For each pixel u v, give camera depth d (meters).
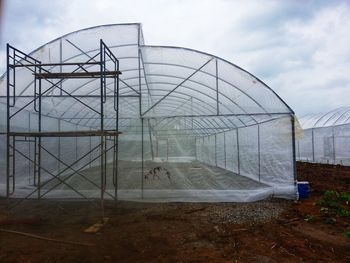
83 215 8.80
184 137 24.97
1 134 11.34
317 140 24.11
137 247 6.09
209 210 9.17
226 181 14.66
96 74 9.42
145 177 15.09
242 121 15.05
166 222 7.87
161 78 13.72
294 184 10.79
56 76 9.63
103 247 6.11
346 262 5.33
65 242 6.39
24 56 10.80
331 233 6.91
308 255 5.63
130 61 12.80
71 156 17.81
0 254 5.77
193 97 15.91
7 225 7.80
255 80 11.41
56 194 11.51
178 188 12.49
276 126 11.78
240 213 8.73
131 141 20.61
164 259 5.46
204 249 5.93
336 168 19.72
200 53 11.66
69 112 16.27
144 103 17.98
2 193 11.75
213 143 23.47
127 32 11.82
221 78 12.21
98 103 16.23
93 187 13.00
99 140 21.89
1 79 12.09
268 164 12.66
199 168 21.22
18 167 13.00
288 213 8.73
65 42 12.06
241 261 5.33
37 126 14.48
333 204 9.34
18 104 12.58
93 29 11.91
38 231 7.29
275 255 5.62
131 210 9.37
